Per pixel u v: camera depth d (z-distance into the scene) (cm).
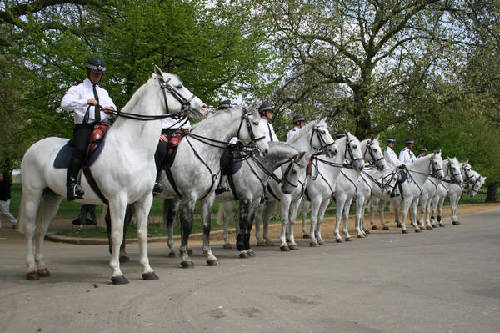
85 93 708
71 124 1380
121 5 1367
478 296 602
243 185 970
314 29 2214
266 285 660
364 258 936
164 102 696
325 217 2216
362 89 2170
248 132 859
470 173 2067
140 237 704
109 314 503
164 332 446
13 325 464
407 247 1129
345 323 479
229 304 550
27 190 721
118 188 662
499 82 2278
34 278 701
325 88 2330
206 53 1378
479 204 3622
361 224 1573
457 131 3106
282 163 992
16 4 1512
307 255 999
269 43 1669
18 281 688
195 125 887
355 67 2217
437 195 1802
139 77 1330
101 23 1513
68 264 866
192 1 1383
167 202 1009
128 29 1320
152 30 1310
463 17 2288
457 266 830
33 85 1375
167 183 852
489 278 719
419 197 1830
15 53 1316
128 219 910
